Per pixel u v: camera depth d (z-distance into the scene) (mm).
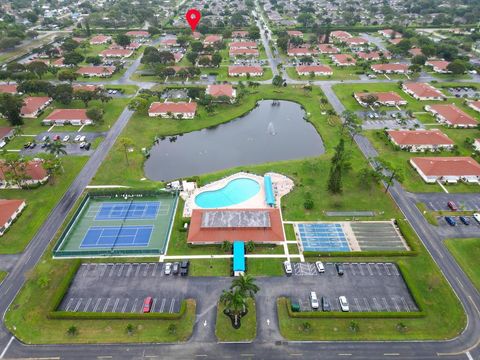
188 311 100250
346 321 98125
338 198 145000
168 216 136250
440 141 178875
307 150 186000
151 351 90750
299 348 91812
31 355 89688
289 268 111938
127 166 165625
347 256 118188
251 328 96125
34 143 180500
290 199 144375
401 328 95875
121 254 118938
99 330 95312
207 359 89250
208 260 116562
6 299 103438
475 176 155375
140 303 102625
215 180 155625
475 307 102188
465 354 90688
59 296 101938
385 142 184250
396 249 121875
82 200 142125
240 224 124500
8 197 144000
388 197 145750
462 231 128500
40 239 124562
